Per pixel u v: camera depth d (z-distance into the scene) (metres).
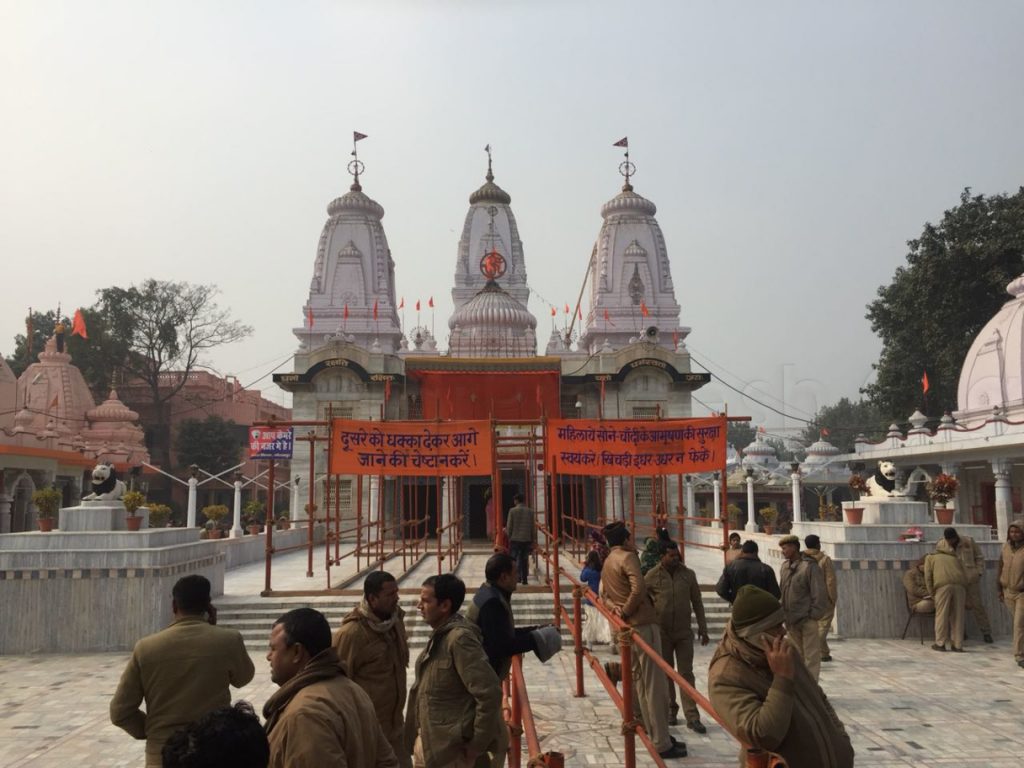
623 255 63.19
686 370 35.72
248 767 2.86
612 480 34.28
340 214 66.69
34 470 36.19
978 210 46.31
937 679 11.16
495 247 66.75
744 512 45.84
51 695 10.88
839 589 14.30
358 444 16.31
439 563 17.86
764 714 4.08
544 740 8.54
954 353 45.31
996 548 14.73
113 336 57.41
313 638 4.25
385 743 4.29
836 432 94.75
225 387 63.59
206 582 5.60
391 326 65.50
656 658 5.96
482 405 32.50
